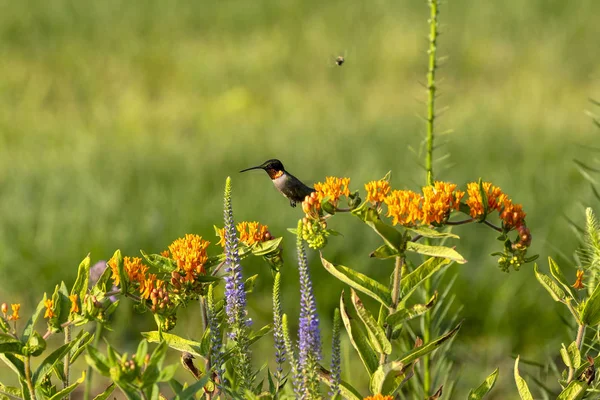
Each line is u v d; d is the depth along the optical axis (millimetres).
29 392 3596
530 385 7652
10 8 31812
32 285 11109
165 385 8367
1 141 20547
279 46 30281
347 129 20406
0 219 12672
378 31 31125
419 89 26375
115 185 14422
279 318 3865
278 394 4016
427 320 6457
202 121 24359
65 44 30359
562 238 11602
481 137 18750
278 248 4141
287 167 16438
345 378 8367
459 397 8367
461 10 32531
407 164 15672
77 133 21578
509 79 27234
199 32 32531
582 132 19547
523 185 14305
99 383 8648
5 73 27547
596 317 3953
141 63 29344
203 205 13266
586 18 31250
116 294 3770
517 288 10383
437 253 3691
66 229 12172
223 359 3885
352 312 10422
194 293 3906
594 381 4168
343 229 11766
